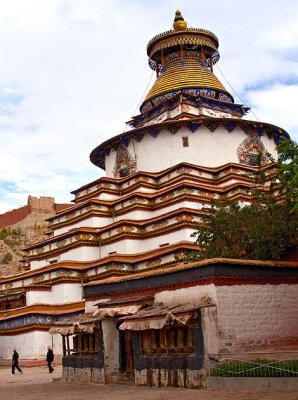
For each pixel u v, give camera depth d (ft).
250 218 70.69
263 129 135.33
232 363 47.26
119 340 64.85
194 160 129.29
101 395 51.49
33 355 106.73
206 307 50.14
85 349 69.00
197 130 131.34
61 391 58.29
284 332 54.49
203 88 143.54
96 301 70.08
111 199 130.82
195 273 53.67
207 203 113.09
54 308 113.39
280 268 56.44
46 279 121.60
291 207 65.67
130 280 63.62
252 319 52.75
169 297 57.00
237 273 53.11
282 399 38.34
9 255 258.37
